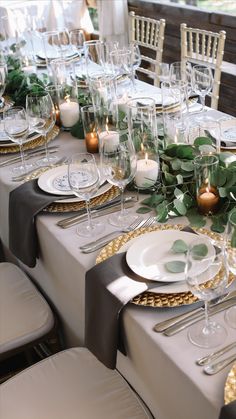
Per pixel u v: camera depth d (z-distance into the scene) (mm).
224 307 996
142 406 1152
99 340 1076
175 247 1115
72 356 1321
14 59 2688
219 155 1381
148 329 967
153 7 3871
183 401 916
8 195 1597
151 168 1405
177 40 3793
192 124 1819
